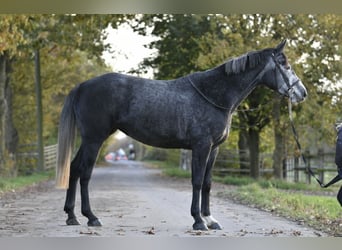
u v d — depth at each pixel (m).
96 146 9.38
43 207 13.02
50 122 36.94
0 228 9.33
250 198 14.91
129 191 18.62
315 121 23.11
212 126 9.28
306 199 14.21
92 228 9.31
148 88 9.36
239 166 29.61
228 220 10.83
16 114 32.28
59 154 9.41
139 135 9.40
